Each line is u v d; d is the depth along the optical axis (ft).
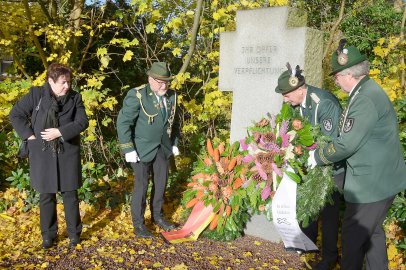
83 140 22.20
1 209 17.63
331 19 35.99
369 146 10.00
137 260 13.46
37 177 13.48
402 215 13.62
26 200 18.17
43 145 13.33
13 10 22.00
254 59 15.35
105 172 22.54
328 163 10.96
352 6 33.73
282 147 13.20
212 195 14.96
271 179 13.58
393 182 10.09
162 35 25.22
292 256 13.94
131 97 14.96
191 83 24.20
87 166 19.69
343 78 10.33
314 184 12.28
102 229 16.14
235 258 13.74
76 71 22.86
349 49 10.25
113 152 23.16
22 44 25.76
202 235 15.44
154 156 15.39
